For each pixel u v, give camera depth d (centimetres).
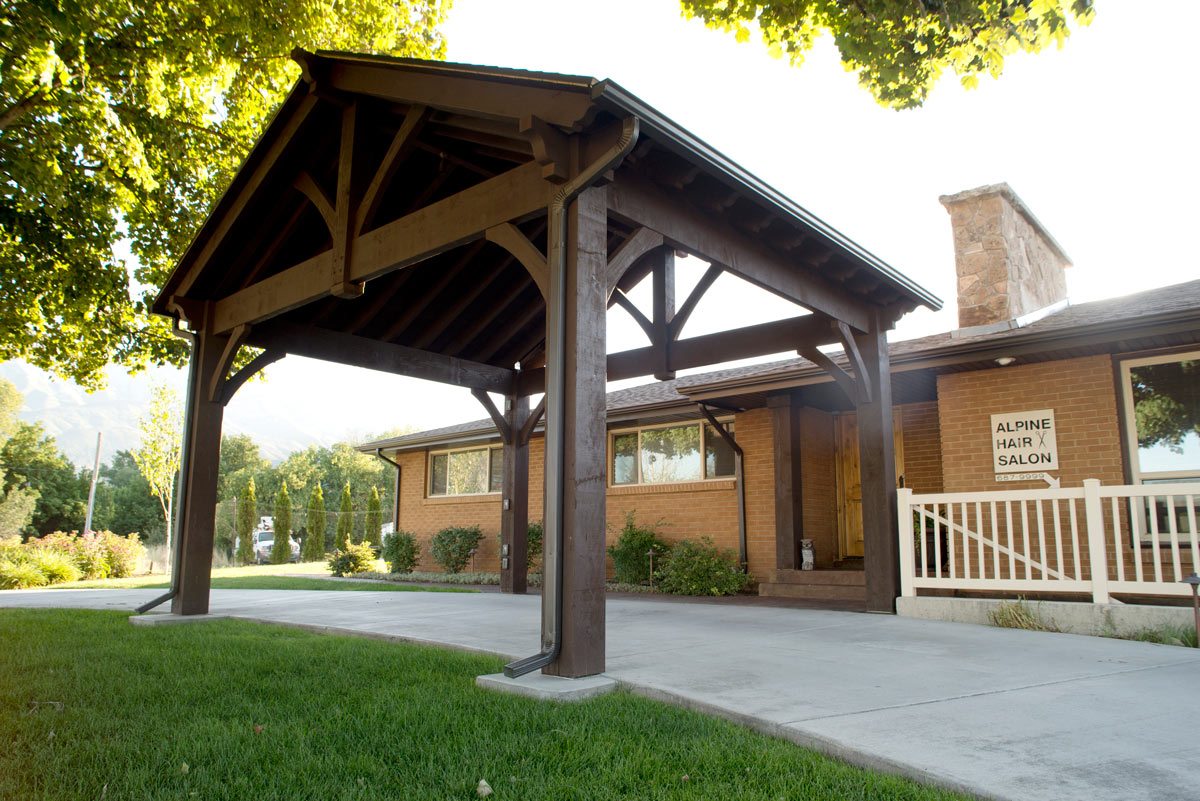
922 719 315
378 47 1115
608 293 453
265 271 750
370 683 410
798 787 245
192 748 295
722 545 1169
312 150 651
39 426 4328
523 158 514
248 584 1328
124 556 1856
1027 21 695
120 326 1191
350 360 829
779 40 791
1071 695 360
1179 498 742
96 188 953
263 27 934
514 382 1043
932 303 770
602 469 416
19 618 735
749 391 1013
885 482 729
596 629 406
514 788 250
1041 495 634
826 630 599
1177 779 242
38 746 298
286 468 5659
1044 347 752
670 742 296
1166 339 731
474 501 1586
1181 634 536
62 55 810
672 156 476
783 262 637
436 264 821
